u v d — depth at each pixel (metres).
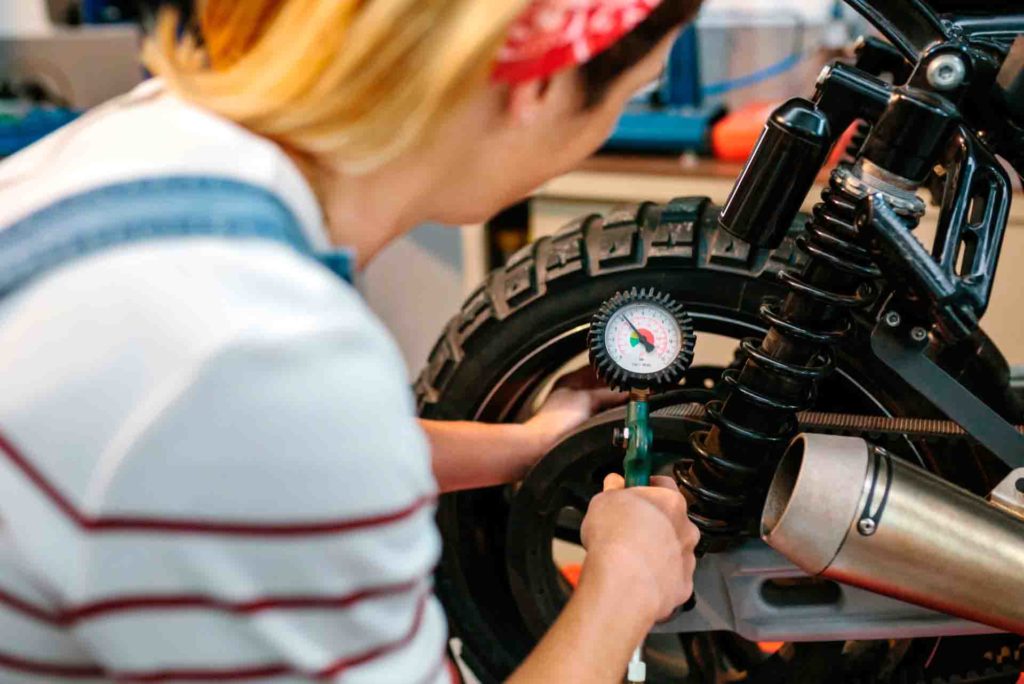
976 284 0.63
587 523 0.66
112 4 1.91
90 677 0.45
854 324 0.79
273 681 0.42
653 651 1.02
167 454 0.38
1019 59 0.66
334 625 0.42
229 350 0.37
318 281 0.41
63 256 0.41
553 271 0.88
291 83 0.44
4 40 1.80
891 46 0.82
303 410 0.39
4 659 0.44
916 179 0.64
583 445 0.84
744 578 0.83
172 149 0.44
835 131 0.67
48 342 0.39
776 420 0.73
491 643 0.98
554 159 0.57
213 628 0.40
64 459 0.38
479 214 0.59
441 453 0.86
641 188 1.73
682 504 0.68
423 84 0.43
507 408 0.96
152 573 0.39
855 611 0.83
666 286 0.86
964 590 0.69
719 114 1.88
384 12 0.42
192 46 0.54
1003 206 0.64
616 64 0.53
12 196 0.46
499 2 0.42
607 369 0.73
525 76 0.48
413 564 0.44
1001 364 0.83
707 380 1.03
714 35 2.02
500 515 1.01
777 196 0.65
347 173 0.48
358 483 0.40
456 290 2.07
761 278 0.84
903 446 0.82
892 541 0.68
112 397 0.38
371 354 0.42
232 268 0.39
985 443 0.73
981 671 0.85
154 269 0.39
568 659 0.57
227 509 0.39
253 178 0.44
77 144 0.48
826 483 0.68
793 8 1.96
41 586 0.40
